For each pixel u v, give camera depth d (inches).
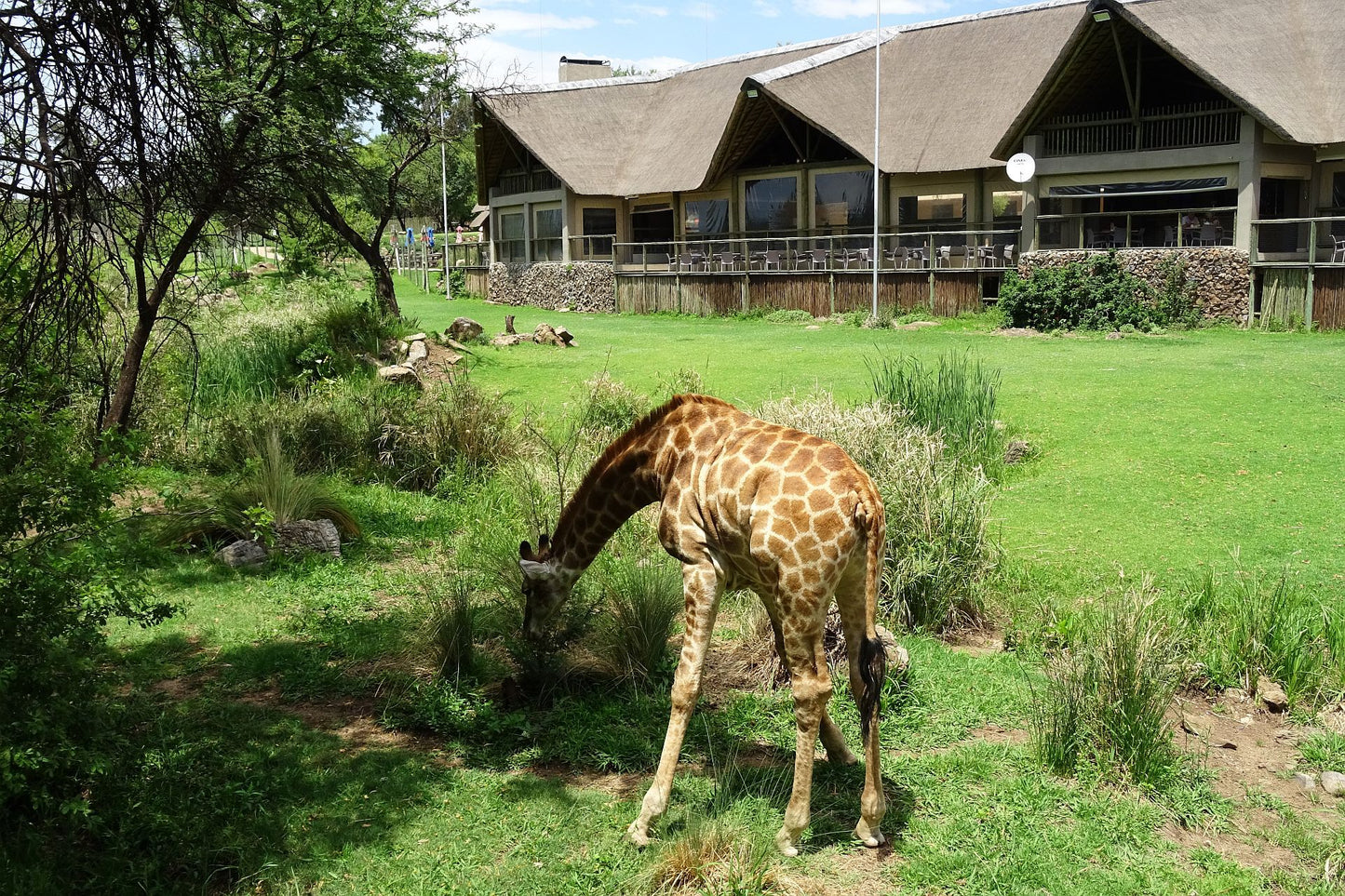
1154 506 416.8
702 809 209.0
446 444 496.7
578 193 1423.5
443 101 872.9
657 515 376.8
